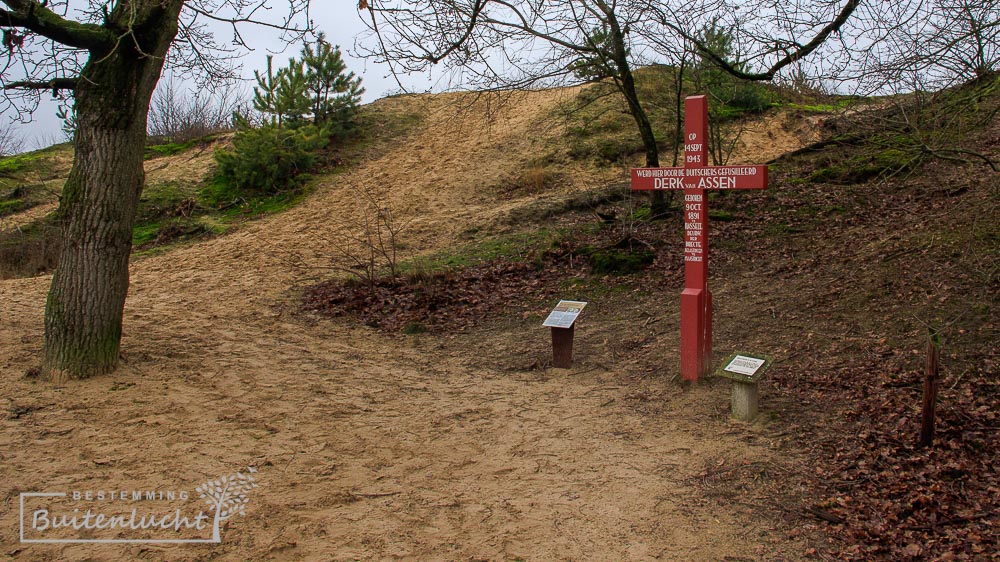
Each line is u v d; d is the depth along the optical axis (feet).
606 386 21.24
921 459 15.10
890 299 23.79
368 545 12.59
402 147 62.34
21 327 25.44
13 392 18.57
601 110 57.82
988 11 17.24
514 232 41.24
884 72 18.79
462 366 23.77
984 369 18.57
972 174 35.86
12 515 13.00
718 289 28.68
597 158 52.37
